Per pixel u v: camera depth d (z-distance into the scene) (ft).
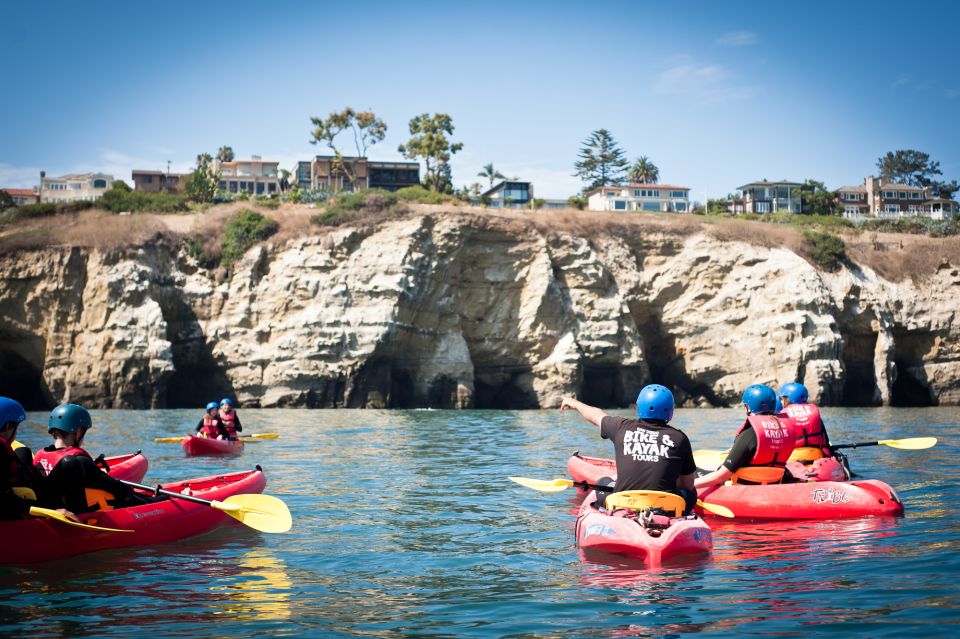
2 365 134.21
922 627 14.61
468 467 44.65
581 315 150.51
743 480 29.86
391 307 138.21
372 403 138.00
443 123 239.91
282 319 139.54
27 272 132.16
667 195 288.51
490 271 149.28
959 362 157.69
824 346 145.69
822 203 280.10
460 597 17.65
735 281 154.40
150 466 45.19
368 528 26.37
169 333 138.10
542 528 26.32
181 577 19.90
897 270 161.58
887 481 36.42
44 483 22.98
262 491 32.07
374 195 151.23
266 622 15.88
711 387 153.89
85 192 276.41
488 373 151.23
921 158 385.91
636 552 20.90
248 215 145.89
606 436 23.56
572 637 14.61
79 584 19.24
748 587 17.98
